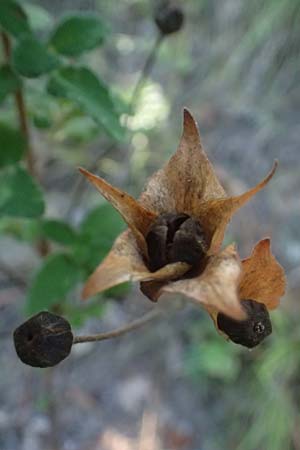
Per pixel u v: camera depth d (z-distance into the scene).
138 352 0.37
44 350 0.18
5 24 0.23
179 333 0.37
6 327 0.36
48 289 0.24
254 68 0.47
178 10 0.26
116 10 0.49
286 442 0.35
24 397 0.35
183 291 0.16
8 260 0.35
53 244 0.28
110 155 0.37
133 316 0.37
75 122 0.27
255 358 0.36
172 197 0.18
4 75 0.23
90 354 0.37
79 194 0.31
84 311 0.26
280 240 0.41
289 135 0.45
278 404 0.35
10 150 0.24
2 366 0.36
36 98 0.25
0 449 0.33
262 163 0.44
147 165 0.39
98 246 0.24
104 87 0.23
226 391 0.36
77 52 0.23
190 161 0.18
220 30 0.48
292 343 0.36
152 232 0.17
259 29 0.46
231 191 0.41
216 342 0.36
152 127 0.32
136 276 0.17
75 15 0.23
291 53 0.46
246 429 0.35
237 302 0.16
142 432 0.35
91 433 0.34
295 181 0.43
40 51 0.23
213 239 0.17
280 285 0.18
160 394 0.36
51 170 0.38
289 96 0.46
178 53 0.46
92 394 0.36
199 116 0.46
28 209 0.23
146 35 0.48
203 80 0.47
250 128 0.45
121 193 0.17
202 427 0.35
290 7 0.45
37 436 0.34
